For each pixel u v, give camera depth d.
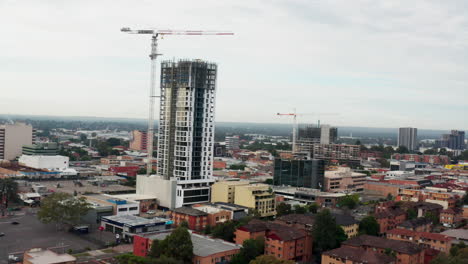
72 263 195.12
